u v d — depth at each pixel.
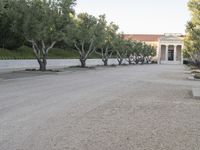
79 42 55.47
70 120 11.32
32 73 37.34
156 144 8.52
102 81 29.92
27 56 57.66
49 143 8.34
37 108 13.66
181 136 9.48
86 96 18.38
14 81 27.19
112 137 9.12
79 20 51.78
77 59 73.06
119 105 15.25
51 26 37.81
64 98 17.19
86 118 11.78
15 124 10.45
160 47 149.00
